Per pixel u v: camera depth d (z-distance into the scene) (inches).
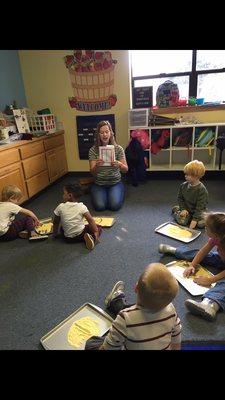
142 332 34.8
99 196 109.7
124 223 97.0
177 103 140.7
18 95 145.5
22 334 53.1
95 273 70.4
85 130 151.8
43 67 144.3
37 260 78.2
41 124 138.2
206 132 135.5
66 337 51.0
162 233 87.3
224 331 51.5
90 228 85.4
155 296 33.4
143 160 138.7
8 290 66.2
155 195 123.7
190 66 141.3
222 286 58.5
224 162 145.6
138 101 142.3
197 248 78.3
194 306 54.0
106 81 141.2
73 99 147.7
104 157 108.0
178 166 144.7
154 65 144.3
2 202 91.0
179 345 40.1
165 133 139.6
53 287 66.2
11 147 105.7
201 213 89.4
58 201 123.6
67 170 161.0
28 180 118.3
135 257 76.2
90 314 55.9
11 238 90.2
